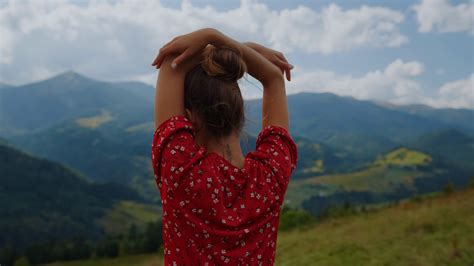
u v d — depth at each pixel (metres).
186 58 1.55
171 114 1.53
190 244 1.45
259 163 1.58
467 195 20.05
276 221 1.59
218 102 1.51
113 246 81.75
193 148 1.47
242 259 1.47
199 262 1.44
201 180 1.43
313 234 18.11
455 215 14.00
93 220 175.25
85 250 86.50
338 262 11.62
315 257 12.69
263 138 1.70
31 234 144.38
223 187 1.47
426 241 11.68
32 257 86.19
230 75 1.53
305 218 27.38
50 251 86.88
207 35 1.56
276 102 1.73
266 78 1.73
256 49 1.82
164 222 1.51
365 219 19.62
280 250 15.45
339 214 26.50
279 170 1.59
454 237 11.42
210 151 1.55
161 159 1.48
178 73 1.56
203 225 1.44
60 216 169.12
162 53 1.55
